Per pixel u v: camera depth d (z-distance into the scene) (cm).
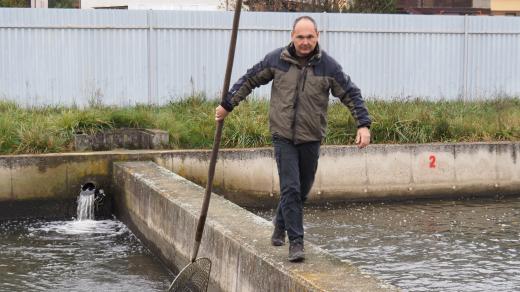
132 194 1106
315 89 589
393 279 855
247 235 721
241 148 1302
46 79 1534
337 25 1655
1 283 853
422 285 833
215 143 608
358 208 1270
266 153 1287
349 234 1077
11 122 1302
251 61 1620
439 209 1259
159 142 1301
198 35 1595
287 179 601
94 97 1550
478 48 1733
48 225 1163
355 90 588
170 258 908
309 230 1102
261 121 1378
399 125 1399
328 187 1305
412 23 1691
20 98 1523
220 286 738
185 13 1585
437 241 1034
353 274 589
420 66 1705
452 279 856
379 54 1683
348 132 1374
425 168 1344
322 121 597
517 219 1178
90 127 1319
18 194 1195
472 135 1416
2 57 1510
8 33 1510
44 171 1203
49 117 1361
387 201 1330
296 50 589
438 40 1709
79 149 1271
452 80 1723
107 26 1552
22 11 1512
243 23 1606
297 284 576
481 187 1366
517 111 1537
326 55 595
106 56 1558
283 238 676
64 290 832
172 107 1509
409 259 941
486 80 1742
